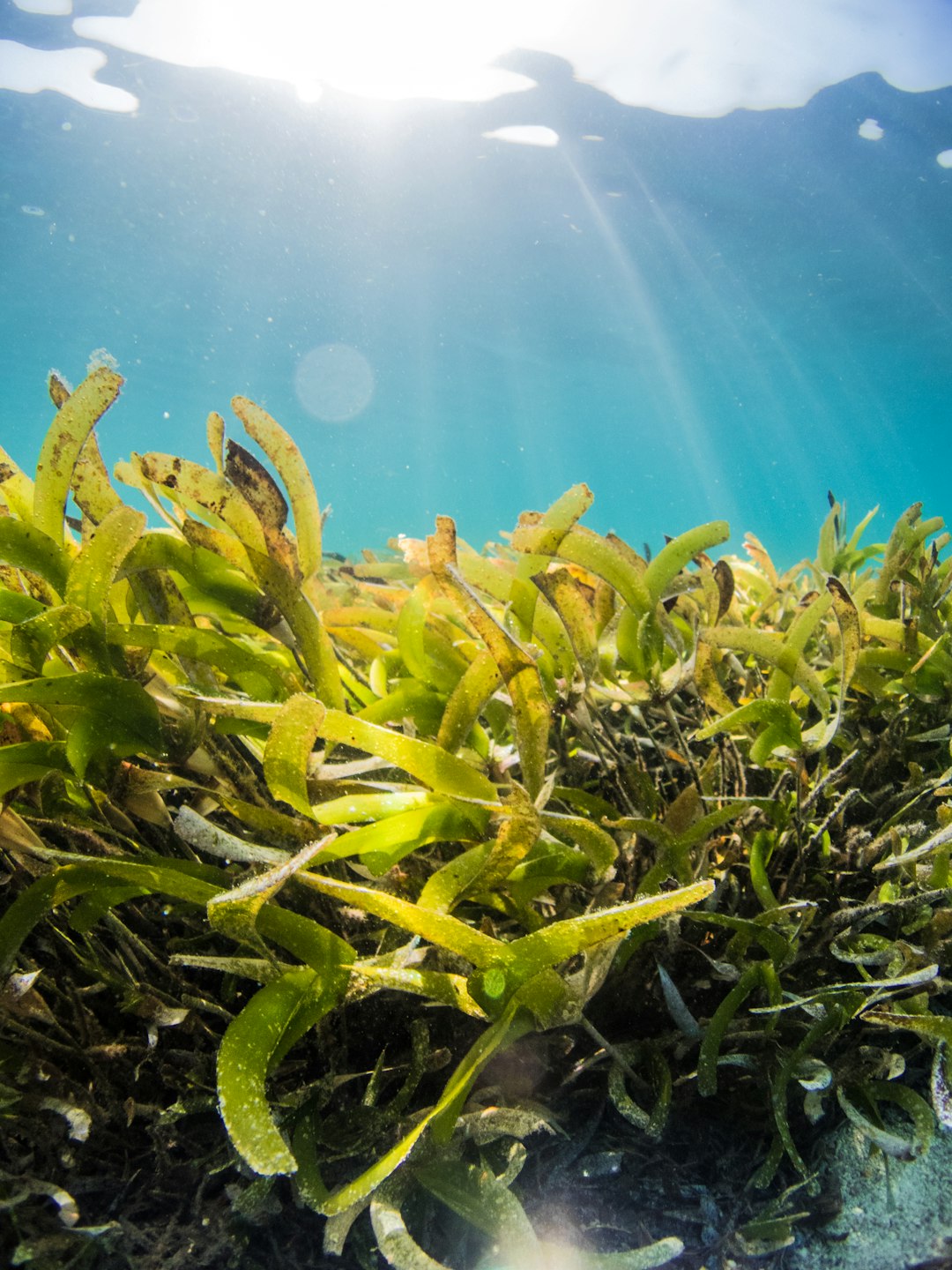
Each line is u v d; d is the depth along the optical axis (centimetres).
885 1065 26
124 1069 25
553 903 28
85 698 24
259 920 21
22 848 23
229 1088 19
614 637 32
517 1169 23
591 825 23
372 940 27
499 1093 25
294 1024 21
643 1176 26
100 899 23
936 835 26
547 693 30
